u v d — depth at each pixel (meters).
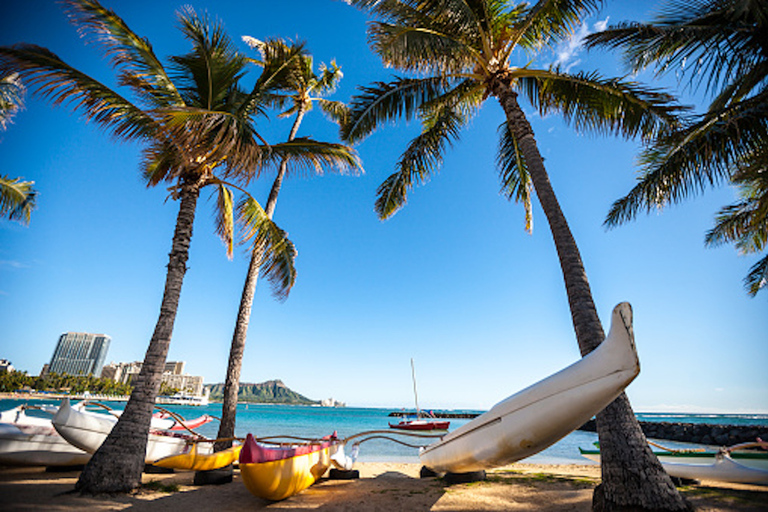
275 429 29.41
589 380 3.71
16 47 5.00
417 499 5.32
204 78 7.02
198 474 6.35
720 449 6.06
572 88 7.50
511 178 9.12
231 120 6.11
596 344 4.70
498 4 7.55
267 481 4.91
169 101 6.89
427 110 8.69
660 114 6.76
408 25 7.59
